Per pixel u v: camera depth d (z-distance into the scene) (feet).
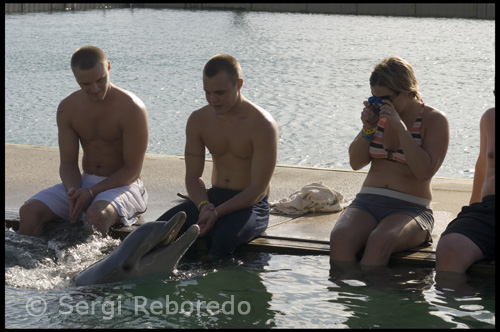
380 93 19.24
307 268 18.54
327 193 23.91
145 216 23.36
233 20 144.25
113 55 95.04
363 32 121.39
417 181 19.67
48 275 18.35
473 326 14.55
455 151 42.63
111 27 130.62
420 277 17.61
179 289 17.06
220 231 19.98
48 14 155.22
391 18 147.84
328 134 48.65
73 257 19.80
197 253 19.98
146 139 22.63
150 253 17.80
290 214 23.38
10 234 21.72
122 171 22.56
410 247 19.24
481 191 19.24
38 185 27.20
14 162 30.78
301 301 16.15
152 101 63.41
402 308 15.57
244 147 20.67
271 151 20.48
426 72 79.30
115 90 22.41
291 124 52.42
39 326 14.84
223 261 19.26
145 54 96.32
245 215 20.53
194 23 138.31
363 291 16.75
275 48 102.22
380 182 19.79
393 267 18.51
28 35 116.78
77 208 21.59
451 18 146.30
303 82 73.72
